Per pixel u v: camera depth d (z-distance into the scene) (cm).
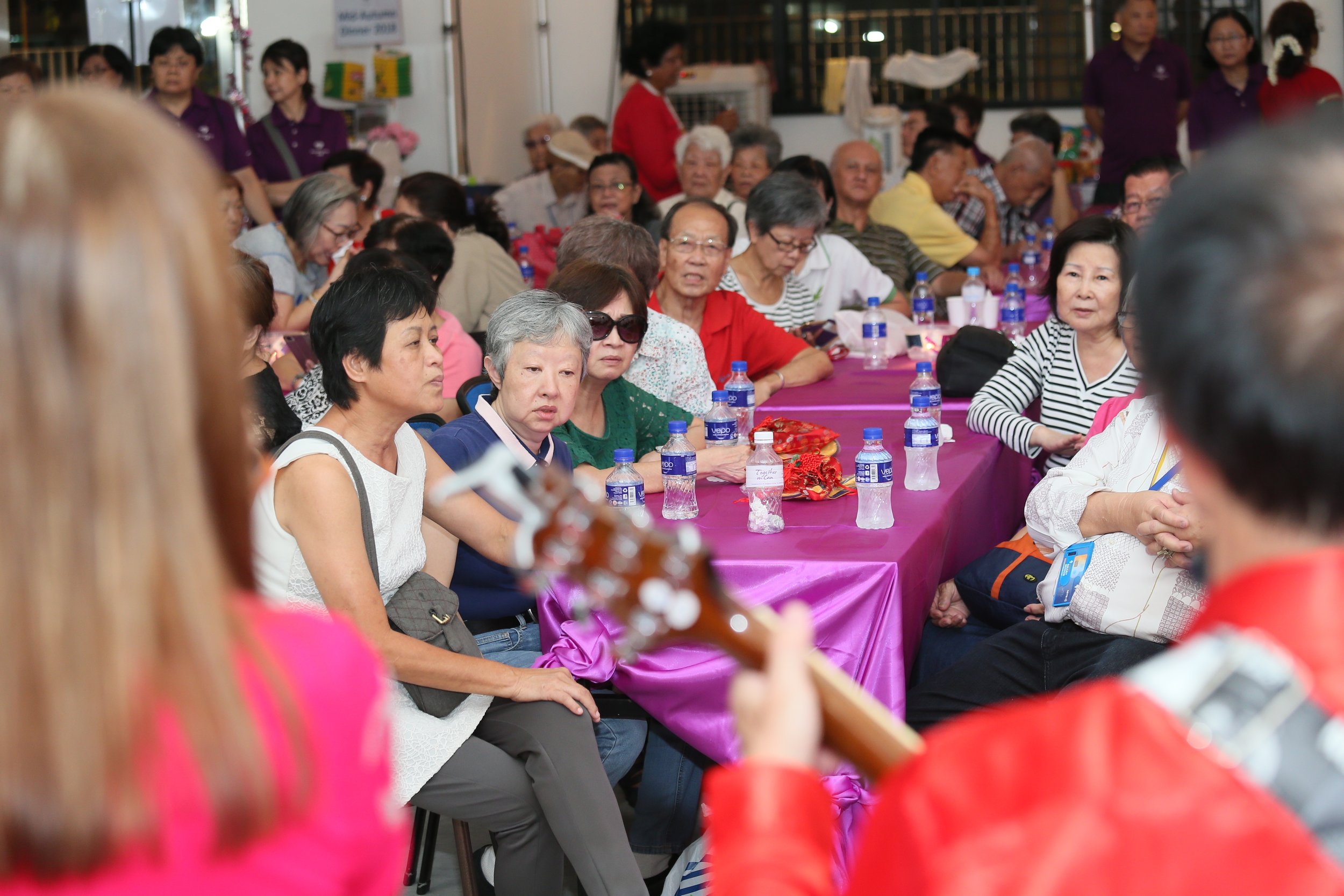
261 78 768
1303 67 734
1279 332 56
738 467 278
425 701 199
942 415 357
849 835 200
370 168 566
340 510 192
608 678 216
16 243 57
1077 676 229
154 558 58
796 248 443
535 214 770
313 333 204
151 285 58
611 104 1009
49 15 714
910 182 629
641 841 243
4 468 57
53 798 57
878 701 209
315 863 65
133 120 61
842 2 1012
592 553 72
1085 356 323
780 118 1028
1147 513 225
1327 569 57
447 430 242
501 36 902
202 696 60
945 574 265
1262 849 52
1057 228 737
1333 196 57
